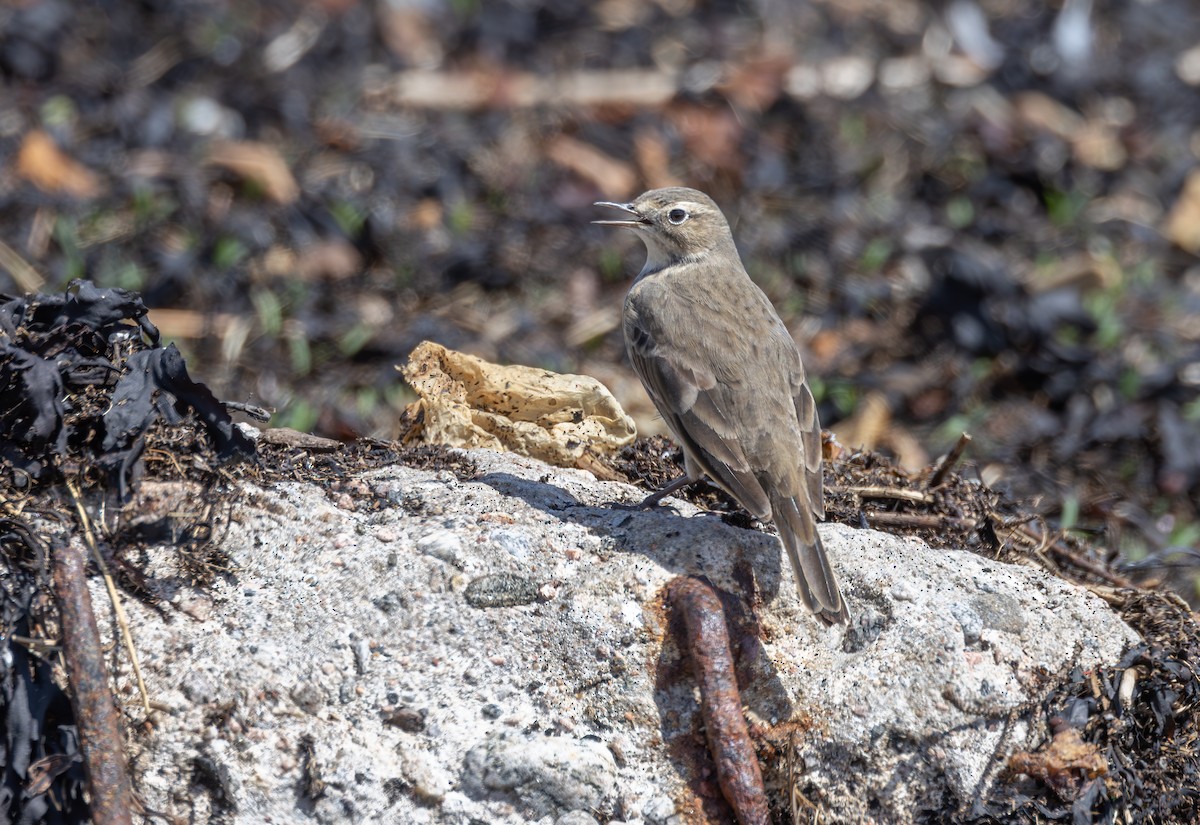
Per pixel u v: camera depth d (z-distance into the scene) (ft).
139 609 27.45
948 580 30.09
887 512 34.17
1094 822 27.66
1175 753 28.89
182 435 29.27
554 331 56.29
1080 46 80.74
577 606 28.40
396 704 27.25
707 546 29.63
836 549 30.68
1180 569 40.86
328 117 67.00
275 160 62.75
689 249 39.60
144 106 64.64
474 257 58.95
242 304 55.62
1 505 27.76
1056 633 29.45
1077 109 75.87
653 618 28.35
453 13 77.20
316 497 29.89
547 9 78.43
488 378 34.78
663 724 27.78
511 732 27.25
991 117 72.95
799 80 74.28
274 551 28.78
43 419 28.32
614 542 29.60
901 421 53.52
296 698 27.02
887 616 29.43
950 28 80.23
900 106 73.41
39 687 26.17
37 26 67.41
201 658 27.02
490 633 28.04
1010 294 58.75
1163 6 87.86
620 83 72.74
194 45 70.38
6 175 59.62
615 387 52.01
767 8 81.25
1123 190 71.05
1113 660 29.30
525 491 31.19
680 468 35.32
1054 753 27.81
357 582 28.19
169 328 53.67
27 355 28.58
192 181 60.44
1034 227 67.62
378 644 27.66
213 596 27.94
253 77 69.31
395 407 50.29
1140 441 51.96
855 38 79.61
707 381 33.27
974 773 27.96
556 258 60.34
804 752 28.19
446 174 63.62
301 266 57.57
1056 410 55.16
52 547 27.12
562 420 34.99
